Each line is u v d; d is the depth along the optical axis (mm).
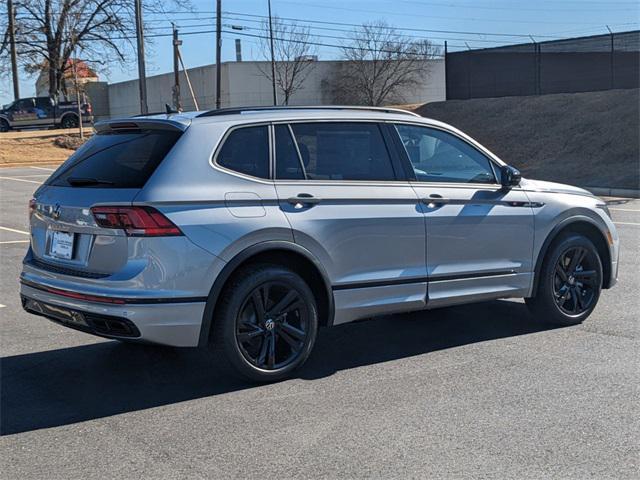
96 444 4418
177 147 5090
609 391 5168
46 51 43969
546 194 6664
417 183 5957
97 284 4922
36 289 5395
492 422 4645
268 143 5410
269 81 61000
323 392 5230
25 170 29625
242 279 5176
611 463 4070
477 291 6246
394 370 5703
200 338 5039
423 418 4723
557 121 28969
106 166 5293
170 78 67875
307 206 5410
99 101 79500
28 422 4773
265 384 5410
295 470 4027
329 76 62875
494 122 31609
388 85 63000
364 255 5633
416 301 5914
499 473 3959
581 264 6922
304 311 5461
